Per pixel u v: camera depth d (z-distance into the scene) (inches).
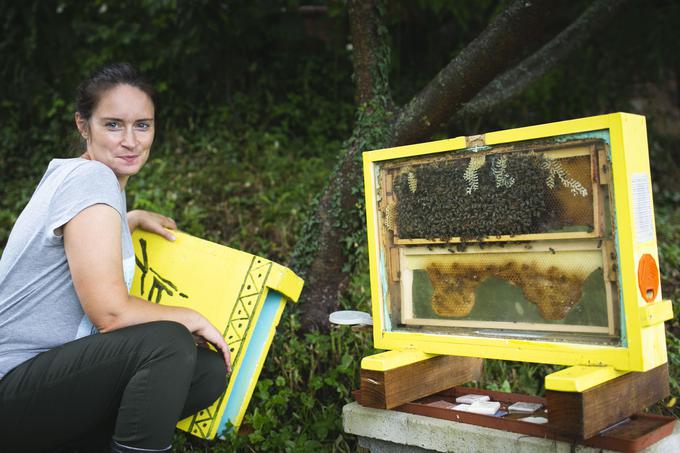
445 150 78.3
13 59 227.9
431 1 237.3
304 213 169.8
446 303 81.7
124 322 73.8
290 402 101.6
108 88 79.4
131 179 189.6
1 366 73.5
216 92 238.4
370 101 116.4
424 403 84.0
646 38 234.4
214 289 89.6
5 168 214.7
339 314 89.7
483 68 104.2
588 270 70.9
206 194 185.5
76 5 232.7
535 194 72.7
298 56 247.6
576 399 64.6
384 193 84.7
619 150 66.3
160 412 72.6
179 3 218.5
